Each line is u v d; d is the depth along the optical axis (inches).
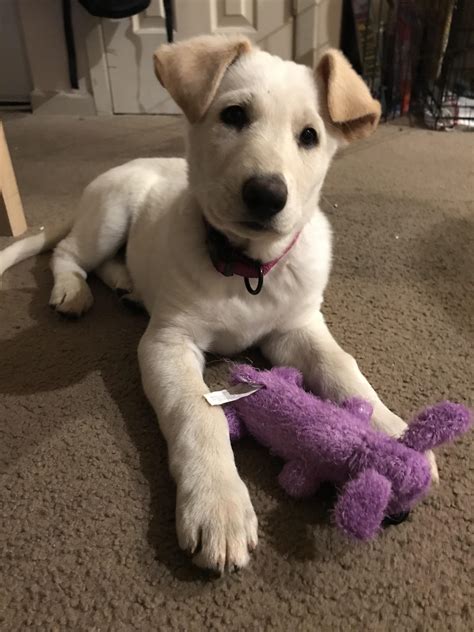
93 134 44.0
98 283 25.2
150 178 24.3
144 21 45.6
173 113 48.7
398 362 20.4
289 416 15.4
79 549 14.1
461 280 25.4
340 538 14.4
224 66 16.3
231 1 45.1
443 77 45.7
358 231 29.6
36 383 19.3
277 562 13.9
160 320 18.7
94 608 13.0
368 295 24.3
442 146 41.4
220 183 15.6
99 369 19.9
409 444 14.7
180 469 14.7
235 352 20.4
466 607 13.1
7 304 23.5
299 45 46.5
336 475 14.9
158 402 16.5
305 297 19.3
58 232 27.3
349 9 45.7
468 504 15.3
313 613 12.9
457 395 18.9
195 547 13.3
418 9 45.2
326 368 18.1
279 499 15.3
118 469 16.2
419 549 14.2
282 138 15.8
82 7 44.7
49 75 47.9
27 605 13.0
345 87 16.8
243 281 18.4
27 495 15.4
